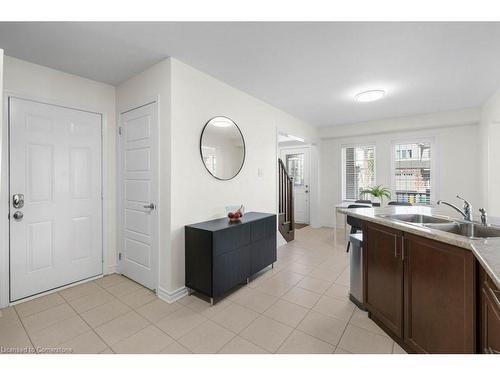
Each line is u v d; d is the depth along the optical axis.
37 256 2.28
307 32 1.87
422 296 1.43
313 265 3.17
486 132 3.56
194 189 2.46
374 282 1.86
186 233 2.32
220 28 1.81
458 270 1.22
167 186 2.25
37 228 2.29
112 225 2.84
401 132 4.69
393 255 1.66
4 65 2.10
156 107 2.34
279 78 2.74
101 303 2.17
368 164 5.17
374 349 1.59
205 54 2.19
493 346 1.01
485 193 3.63
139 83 2.51
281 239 4.14
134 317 1.96
